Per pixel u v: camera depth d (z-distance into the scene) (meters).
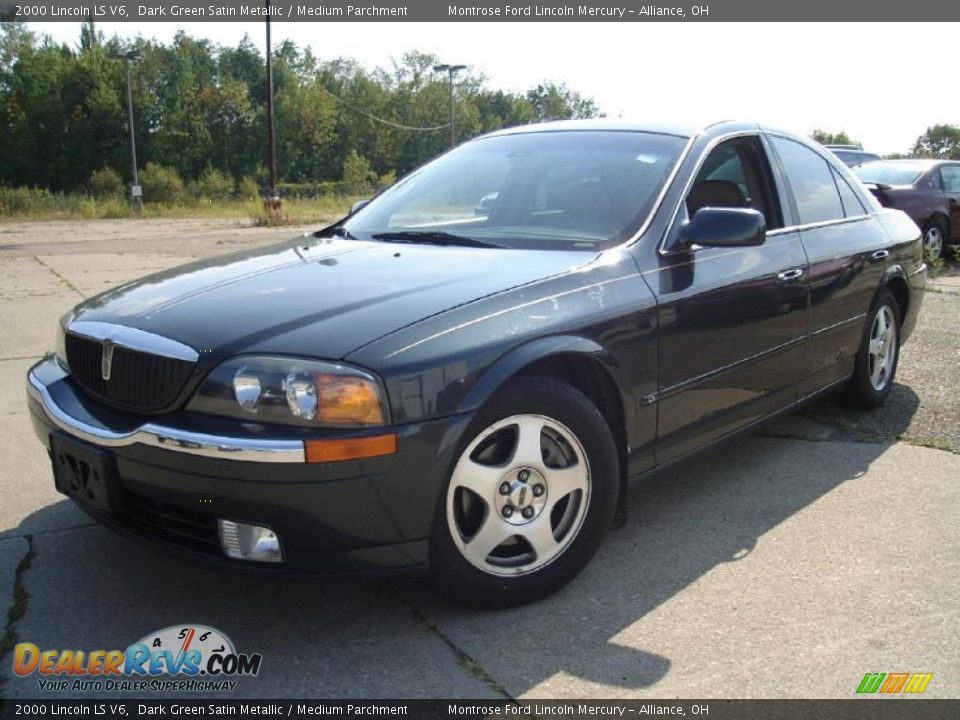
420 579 2.86
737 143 3.91
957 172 12.06
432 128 82.69
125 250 15.96
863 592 2.96
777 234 3.92
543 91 98.75
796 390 4.09
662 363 3.18
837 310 4.28
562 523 2.93
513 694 2.41
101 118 70.69
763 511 3.65
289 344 2.48
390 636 2.69
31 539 3.35
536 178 3.70
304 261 3.27
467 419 2.55
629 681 2.46
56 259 14.05
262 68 86.81
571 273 2.98
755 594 2.96
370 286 2.85
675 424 3.32
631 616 2.81
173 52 79.25
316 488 2.37
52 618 2.79
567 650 2.62
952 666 2.54
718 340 3.43
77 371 2.95
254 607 2.86
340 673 2.50
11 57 73.31
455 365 2.54
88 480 2.74
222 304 2.79
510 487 2.77
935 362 6.01
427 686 2.44
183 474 2.46
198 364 2.51
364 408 2.40
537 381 2.78
